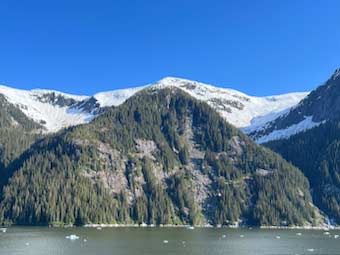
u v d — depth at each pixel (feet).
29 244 652.48
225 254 574.97
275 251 609.42
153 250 596.70
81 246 632.79
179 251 592.19
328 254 584.40
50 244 654.94
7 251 577.43
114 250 592.60
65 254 554.46
